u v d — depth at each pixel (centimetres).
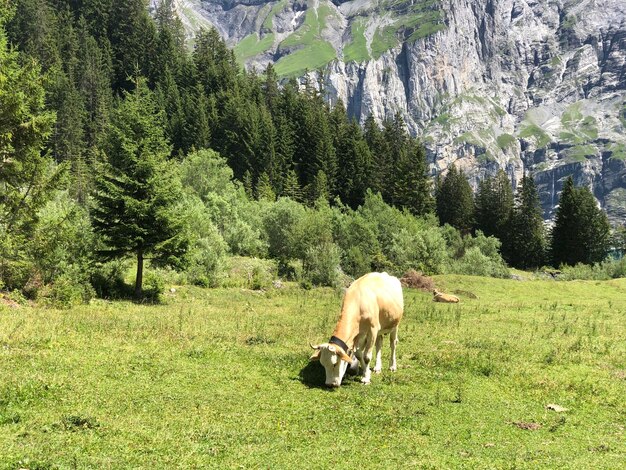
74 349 1191
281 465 681
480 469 702
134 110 2859
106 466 631
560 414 993
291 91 12988
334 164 10119
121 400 893
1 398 830
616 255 11206
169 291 2973
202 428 791
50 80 2302
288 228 4916
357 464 703
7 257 2100
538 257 10338
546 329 2058
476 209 11419
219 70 12800
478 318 2378
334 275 4072
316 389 1048
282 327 1800
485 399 1064
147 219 2700
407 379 1170
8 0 2228
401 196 10056
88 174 6600
